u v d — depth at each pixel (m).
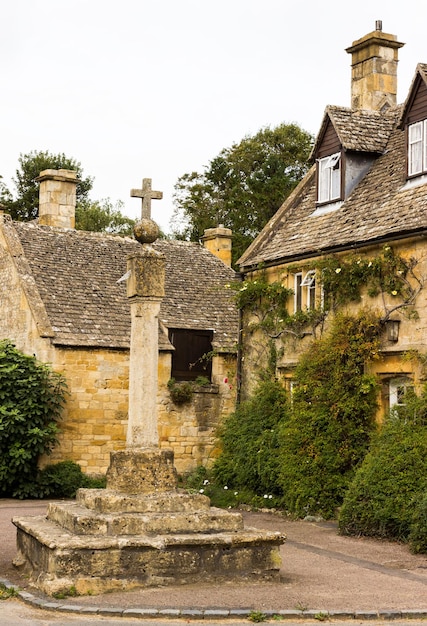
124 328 23.11
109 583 9.68
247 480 18.94
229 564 10.22
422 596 9.88
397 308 16.39
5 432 20.36
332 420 16.77
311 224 20.31
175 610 8.87
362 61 22.38
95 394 22.23
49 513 11.35
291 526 15.61
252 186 43.69
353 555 12.64
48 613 8.95
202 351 24.64
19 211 50.25
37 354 22.00
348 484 15.64
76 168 52.62
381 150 20.12
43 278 23.73
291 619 8.82
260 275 21.00
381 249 17.05
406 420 15.17
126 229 49.84
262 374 20.36
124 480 10.78
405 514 13.70
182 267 27.30
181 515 10.34
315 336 18.83
